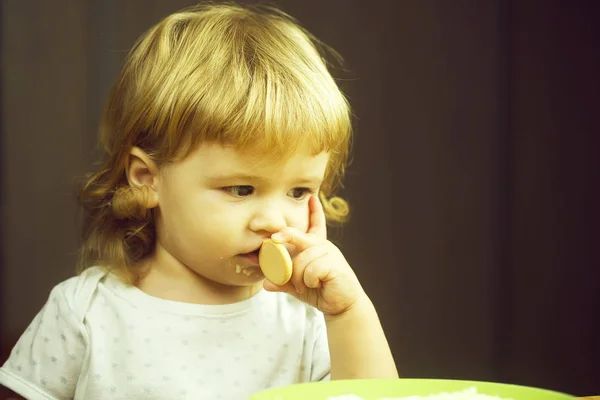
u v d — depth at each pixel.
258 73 1.50
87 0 3.40
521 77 3.62
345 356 1.48
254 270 1.50
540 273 3.62
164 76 1.54
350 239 3.49
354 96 3.47
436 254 3.57
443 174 3.57
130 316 1.55
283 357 1.61
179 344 1.55
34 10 3.43
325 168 1.54
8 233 3.46
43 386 1.52
